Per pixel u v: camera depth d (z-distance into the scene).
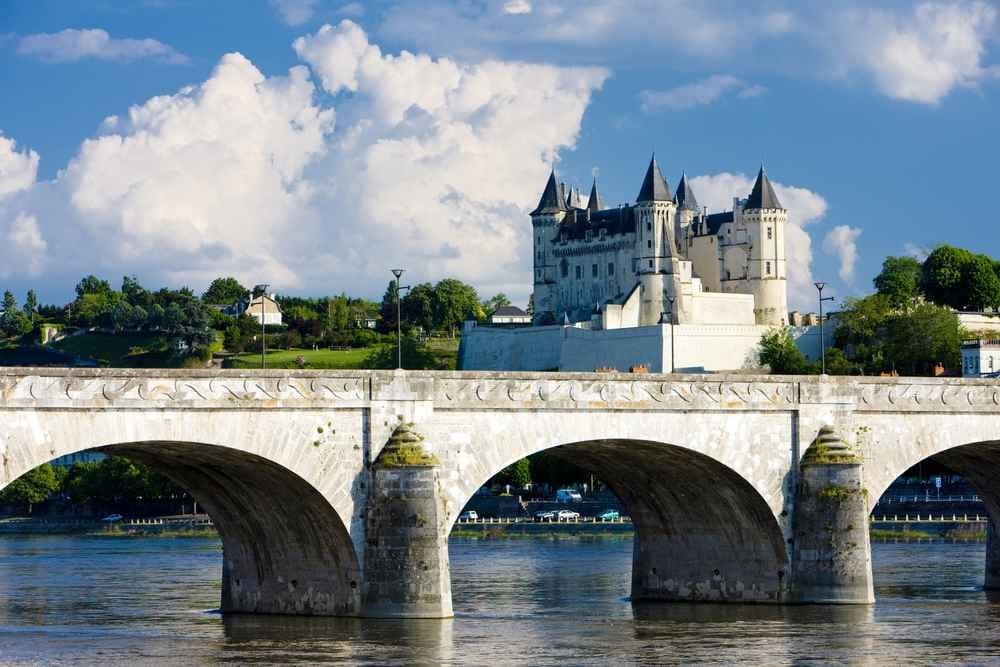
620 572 173.62
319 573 104.75
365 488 99.88
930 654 95.00
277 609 109.38
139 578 166.50
